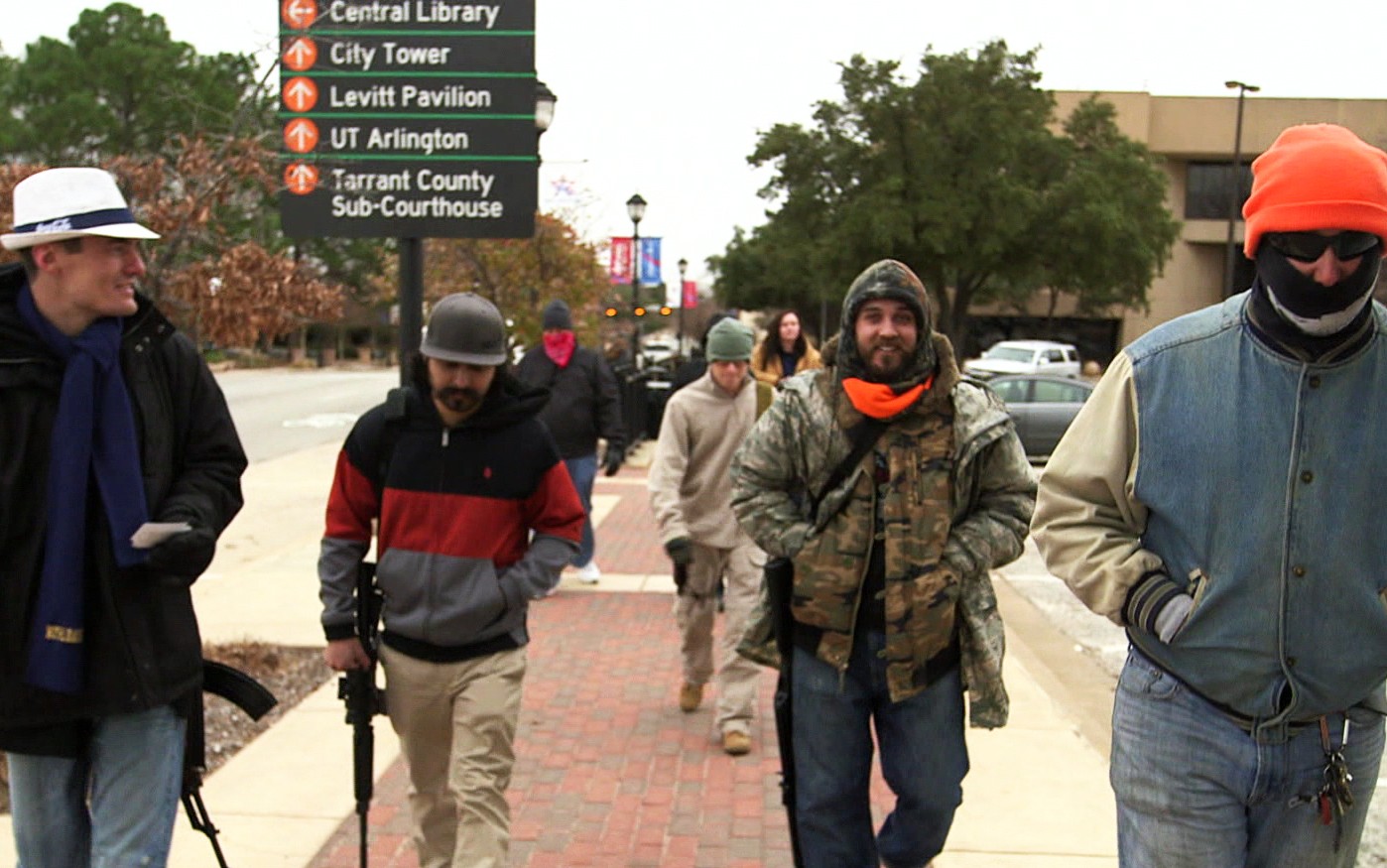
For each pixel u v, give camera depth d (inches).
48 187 112.6
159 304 231.3
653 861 167.6
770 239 1943.9
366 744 145.9
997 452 135.4
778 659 141.5
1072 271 1708.9
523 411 144.0
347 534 145.3
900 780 137.8
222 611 312.5
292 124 272.5
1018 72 1749.5
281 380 1838.1
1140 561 99.7
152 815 118.1
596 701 242.5
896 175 1722.4
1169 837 100.8
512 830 177.8
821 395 137.0
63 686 111.6
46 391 113.6
